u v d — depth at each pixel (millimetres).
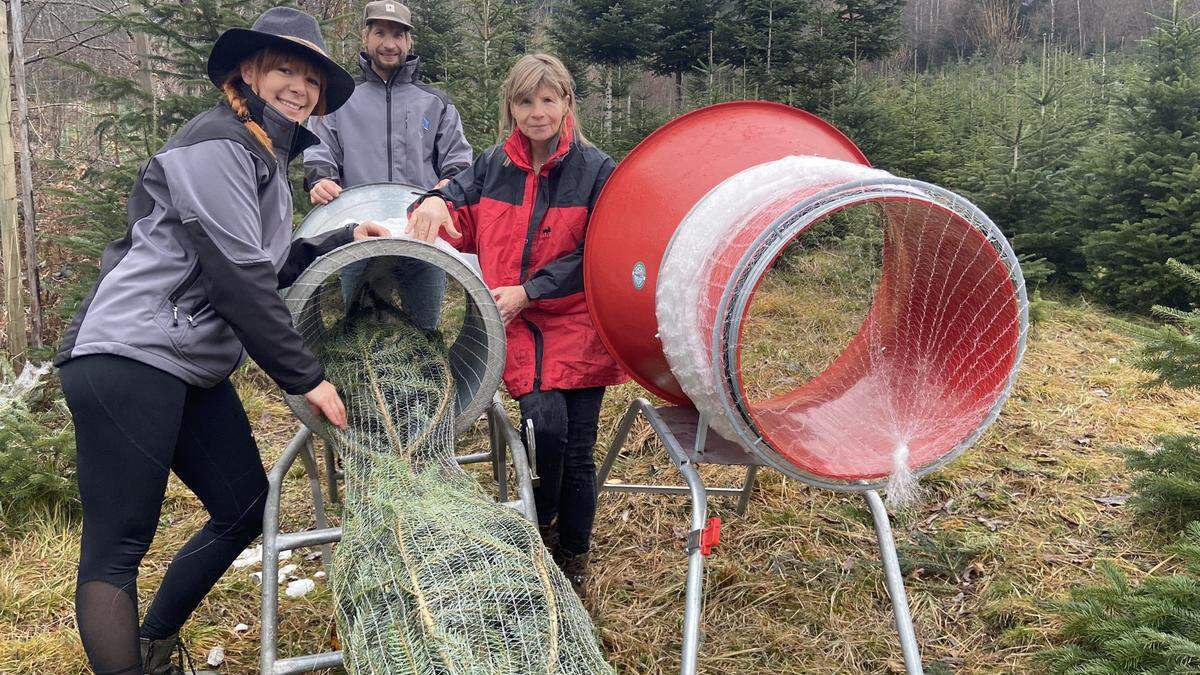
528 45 9984
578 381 2471
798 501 3389
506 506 1915
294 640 2568
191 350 1885
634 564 2990
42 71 9375
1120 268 6164
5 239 4371
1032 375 4824
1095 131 8180
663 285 2043
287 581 2883
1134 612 2264
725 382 1811
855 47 7953
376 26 3635
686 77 9211
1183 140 6070
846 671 2449
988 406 1948
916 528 3193
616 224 2320
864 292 5523
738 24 8172
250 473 2150
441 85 6457
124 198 4699
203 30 4816
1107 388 4637
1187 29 6371
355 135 3719
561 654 1448
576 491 2580
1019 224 6754
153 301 1849
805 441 2107
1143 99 6309
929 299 2270
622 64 8875
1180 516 3070
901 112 7652
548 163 2418
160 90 5941
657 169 2271
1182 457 3074
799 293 5582
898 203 1977
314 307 2346
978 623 2650
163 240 1874
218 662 2457
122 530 1886
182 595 2146
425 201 2357
